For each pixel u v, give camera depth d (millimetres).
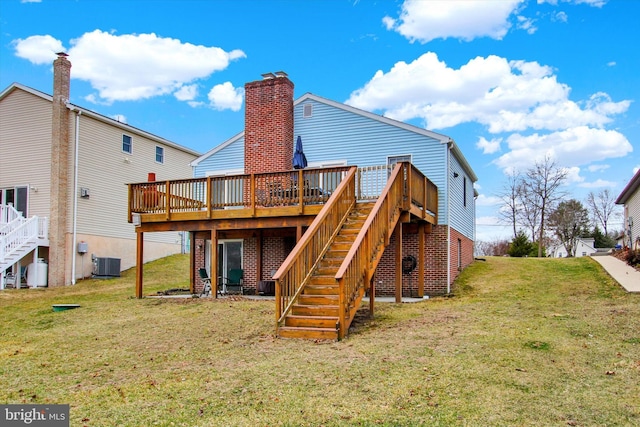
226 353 7621
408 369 6273
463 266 17734
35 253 18922
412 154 15117
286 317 8680
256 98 16141
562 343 7309
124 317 11148
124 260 22531
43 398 5930
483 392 5453
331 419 4871
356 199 12516
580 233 43062
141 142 23781
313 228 9594
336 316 8609
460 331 8258
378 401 5281
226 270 16562
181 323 10062
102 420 5129
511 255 32875
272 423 4840
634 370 6043
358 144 15633
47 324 10945
